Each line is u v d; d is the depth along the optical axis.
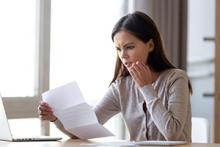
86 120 2.14
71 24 3.75
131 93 2.46
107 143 2.00
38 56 3.48
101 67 3.94
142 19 2.35
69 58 3.74
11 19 3.40
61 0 3.68
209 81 4.86
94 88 3.90
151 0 3.90
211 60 4.86
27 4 3.48
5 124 2.11
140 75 2.18
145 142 1.98
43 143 2.03
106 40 3.97
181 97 2.23
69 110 2.18
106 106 2.53
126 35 2.29
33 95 3.48
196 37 4.95
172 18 4.11
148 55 2.43
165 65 2.44
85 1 3.83
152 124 2.34
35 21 3.50
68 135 2.29
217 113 4.31
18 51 3.44
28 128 3.47
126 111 2.47
